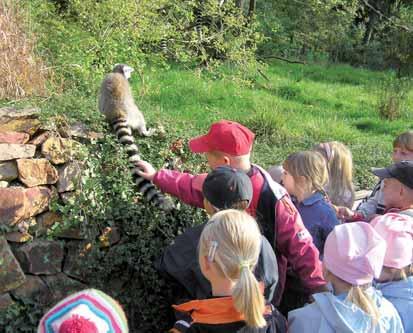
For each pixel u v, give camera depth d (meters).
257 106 9.82
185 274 3.17
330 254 2.77
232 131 3.33
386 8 22.59
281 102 11.37
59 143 4.05
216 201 2.98
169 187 3.62
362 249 2.72
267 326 2.70
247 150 3.36
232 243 2.52
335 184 4.14
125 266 4.13
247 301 2.44
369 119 11.48
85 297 2.26
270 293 2.94
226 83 11.00
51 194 3.95
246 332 2.52
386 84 13.41
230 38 10.27
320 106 12.27
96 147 4.21
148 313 4.14
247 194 2.99
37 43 6.29
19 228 3.80
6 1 5.26
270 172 4.27
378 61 21.97
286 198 3.31
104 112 4.52
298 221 3.27
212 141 3.35
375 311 2.63
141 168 4.11
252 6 15.14
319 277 3.21
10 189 3.80
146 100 8.78
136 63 8.46
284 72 16.28
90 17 8.01
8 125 4.03
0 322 3.66
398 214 3.25
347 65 21.58
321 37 19.08
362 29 23.11
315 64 19.81
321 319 2.72
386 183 3.70
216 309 2.57
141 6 8.32
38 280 3.85
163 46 9.84
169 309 4.15
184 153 4.77
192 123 6.71
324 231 3.54
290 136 8.00
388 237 3.03
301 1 16.84
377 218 3.18
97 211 4.03
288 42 18.25
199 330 2.60
